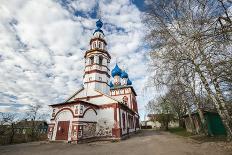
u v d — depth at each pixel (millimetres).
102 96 24141
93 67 26609
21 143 19922
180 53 12711
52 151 13359
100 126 22391
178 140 18000
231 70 9250
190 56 12367
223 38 8023
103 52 27906
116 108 22672
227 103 14117
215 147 11453
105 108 23281
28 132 27312
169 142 16781
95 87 25328
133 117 36469
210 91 13125
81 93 25891
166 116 42469
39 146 16469
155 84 14125
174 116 42844
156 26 15219
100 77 26391
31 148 15172
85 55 28562
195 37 8852
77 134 18328
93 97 24672
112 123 22062
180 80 13641
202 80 13180
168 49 13219
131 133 30641
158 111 42594
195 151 10812
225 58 9188
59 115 21109
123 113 26109
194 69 11945
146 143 17062
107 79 27469
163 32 14195
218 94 12461
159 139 20406
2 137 21578
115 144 16969
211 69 10242
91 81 25938
